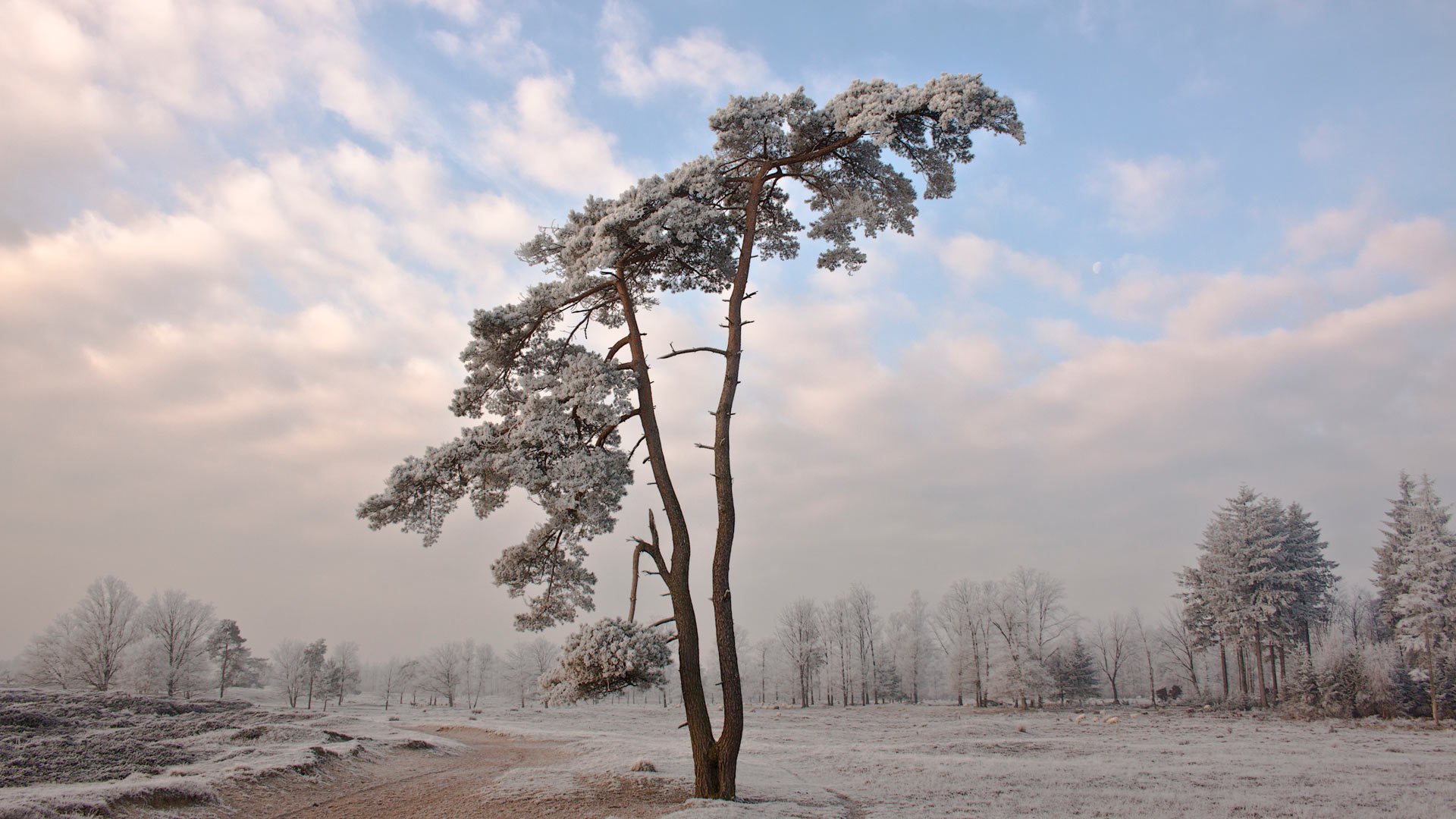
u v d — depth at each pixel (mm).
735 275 17969
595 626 14336
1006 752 32406
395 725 47281
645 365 16656
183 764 20656
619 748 29531
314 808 15336
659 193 15461
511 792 16562
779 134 16594
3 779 17547
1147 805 17109
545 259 17203
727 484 15461
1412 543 58500
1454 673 54188
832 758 26922
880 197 17859
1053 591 83375
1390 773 24188
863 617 100875
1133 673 100625
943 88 14906
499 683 113688
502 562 17406
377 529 15906
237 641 96438
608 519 16812
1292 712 59844
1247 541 69125
